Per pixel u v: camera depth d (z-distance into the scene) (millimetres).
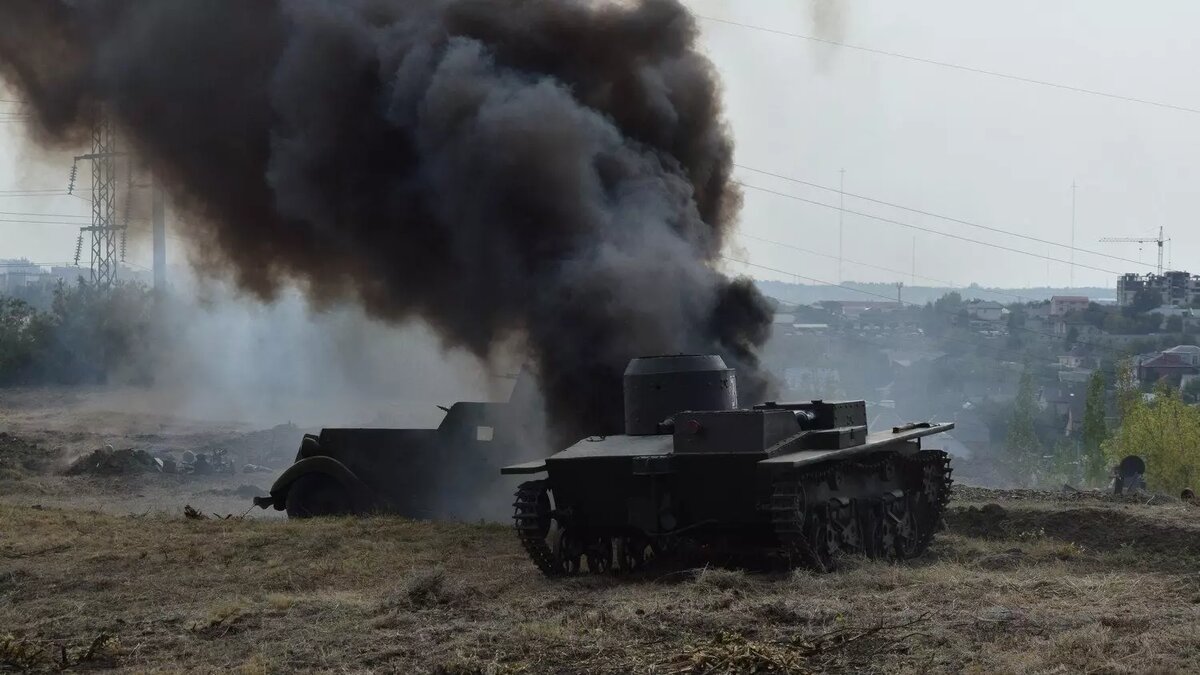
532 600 12938
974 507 20156
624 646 10711
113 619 13133
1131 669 9328
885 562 15633
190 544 17875
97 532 19203
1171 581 13133
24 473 31891
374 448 21438
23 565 16406
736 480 14461
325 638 11664
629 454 14742
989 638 10500
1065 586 12844
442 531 18781
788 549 14070
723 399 16516
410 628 11938
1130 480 27906
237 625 12492
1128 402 47656
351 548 17344
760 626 11180
